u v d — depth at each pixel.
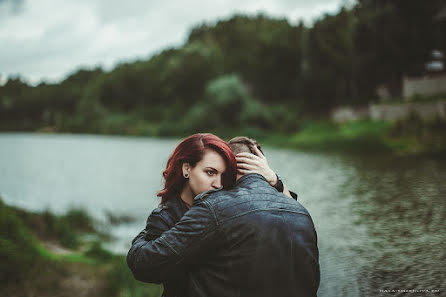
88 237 7.89
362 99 34.53
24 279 4.13
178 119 72.75
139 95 105.50
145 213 10.23
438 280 3.04
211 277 1.35
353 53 31.53
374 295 2.91
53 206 11.44
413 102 23.39
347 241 4.62
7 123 122.31
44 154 37.25
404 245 4.16
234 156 1.53
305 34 44.34
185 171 1.56
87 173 21.11
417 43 24.56
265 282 1.27
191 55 83.50
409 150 15.84
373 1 26.94
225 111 51.19
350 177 10.81
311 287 1.35
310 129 33.94
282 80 57.47
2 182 18.05
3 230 4.65
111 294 4.24
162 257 1.35
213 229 1.33
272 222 1.33
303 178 11.67
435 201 6.50
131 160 27.61
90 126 92.06
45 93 132.25
